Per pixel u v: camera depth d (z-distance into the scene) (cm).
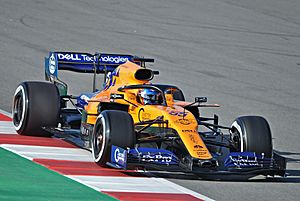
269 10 10088
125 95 3850
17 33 7600
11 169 3388
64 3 9288
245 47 8012
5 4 8888
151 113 3662
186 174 3609
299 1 10831
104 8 9225
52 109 4062
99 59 4425
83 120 3969
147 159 3372
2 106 4975
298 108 5703
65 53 4434
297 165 4019
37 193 3030
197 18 9200
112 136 3438
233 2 10338
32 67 6306
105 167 3559
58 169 3447
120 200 3011
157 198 3086
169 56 7225
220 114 5288
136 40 7775
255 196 3275
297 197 3312
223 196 3228
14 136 4100
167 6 9688
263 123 3681
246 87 6306
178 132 3488
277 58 7669
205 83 6288
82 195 3047
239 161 3500
